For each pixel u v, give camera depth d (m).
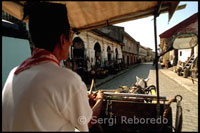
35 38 0.80
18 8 1.12
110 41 17.31
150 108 1.62
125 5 1.13
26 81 0.70
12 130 0.67
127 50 30.67
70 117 0.73
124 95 1.81
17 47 4.22
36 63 0.76
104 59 15.12
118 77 12.42
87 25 1.79
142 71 17.00
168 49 1.19
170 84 8.06
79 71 9.30
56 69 0.73
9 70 3.89
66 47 0.88
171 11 1.03
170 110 1.52
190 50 11.88
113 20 1.58
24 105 0.64
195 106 4.17
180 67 11.45
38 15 0.77
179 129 1.27
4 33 3.90
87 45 11.16
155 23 1.27
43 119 0.64
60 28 0.80
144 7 1.17
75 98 0.73
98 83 9.10
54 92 0.66
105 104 1.82
